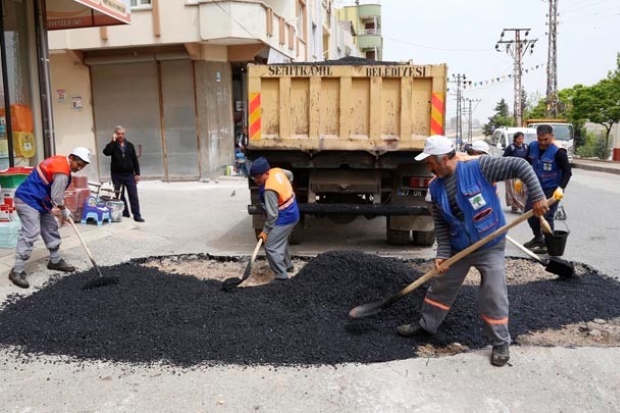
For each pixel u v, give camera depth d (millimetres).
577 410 3189
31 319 4652
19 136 8961
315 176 7387
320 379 3564
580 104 31844
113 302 4988
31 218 5684
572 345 4113
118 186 9531
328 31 31141
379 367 3693
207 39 15281
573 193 14586
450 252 3904
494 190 3713
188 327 4438
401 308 4594
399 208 7141
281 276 5734
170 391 3465
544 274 6012
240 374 3656
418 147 7012
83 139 16875
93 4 8648
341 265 5223
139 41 15547
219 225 9508
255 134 7164
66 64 16562
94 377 3680
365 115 7090
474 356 3822
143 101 16578
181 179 16703
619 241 8039
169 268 6496
